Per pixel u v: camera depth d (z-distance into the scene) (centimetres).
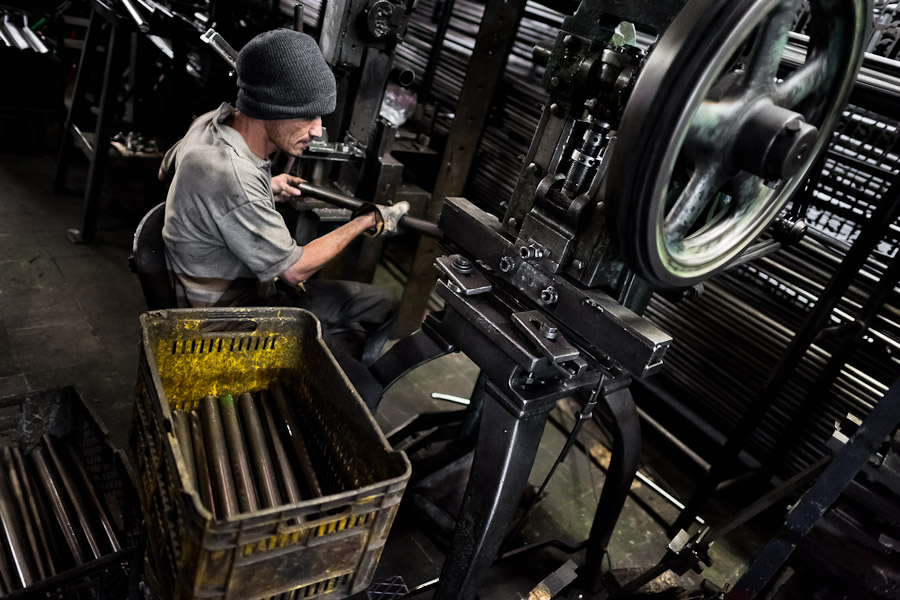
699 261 151
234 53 248
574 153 162
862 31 141
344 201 224
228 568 117
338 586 139
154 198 421
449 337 191
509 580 235
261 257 182
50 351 285
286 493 154
